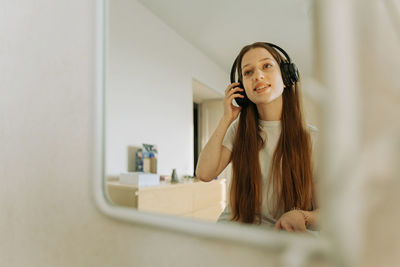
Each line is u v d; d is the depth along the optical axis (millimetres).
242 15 444
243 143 440
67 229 583
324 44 279
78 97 594
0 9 735
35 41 684
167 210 477
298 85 383
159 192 488
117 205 516
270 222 397
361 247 258
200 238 415
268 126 417
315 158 366
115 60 569
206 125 488
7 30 738
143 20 543
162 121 521
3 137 717
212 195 448
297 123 383
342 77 271
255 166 419
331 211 270
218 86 479
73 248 571
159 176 509
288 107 392
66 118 608
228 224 387
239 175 435
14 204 678
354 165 263
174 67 523
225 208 436
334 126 271
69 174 591
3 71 737
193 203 460
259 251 361
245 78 439
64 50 628
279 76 403
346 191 262
